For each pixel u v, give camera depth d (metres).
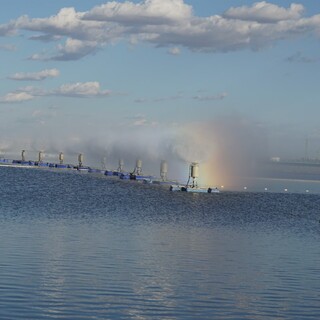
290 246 104.31
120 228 118.06
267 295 66.56
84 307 58.41
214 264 82.75
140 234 110.00
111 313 57.09
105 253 86.31
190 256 88.12
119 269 75.81
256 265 83.50
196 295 65.00
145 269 76.75
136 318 56.00
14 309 56.56
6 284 64.94
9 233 101.69
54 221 124.56
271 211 187.38
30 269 72.81
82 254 84.38
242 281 72.69
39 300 59.75
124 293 64.31
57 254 83.38
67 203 175.25
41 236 99.69
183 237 109.12
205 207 186.38
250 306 61.91
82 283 67.38
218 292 66.81
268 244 105.50
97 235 105.00
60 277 69.62
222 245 101.06
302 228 140.00
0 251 83.38
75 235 103.31
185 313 58.44
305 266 84.19
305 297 66.31
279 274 77.81
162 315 57.38
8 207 153.62
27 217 130.00
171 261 83.25
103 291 64.50
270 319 57.97
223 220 149.12
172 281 70.75
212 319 56.97
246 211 181.50
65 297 61.31
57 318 54.72
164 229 120.88
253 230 128.62
